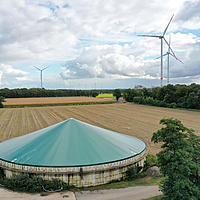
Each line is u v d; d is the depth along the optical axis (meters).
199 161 13.95
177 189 12.96
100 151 20.98
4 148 23.52
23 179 18.12
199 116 71.19
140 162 22.61
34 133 26.19
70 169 18.08
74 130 24.14
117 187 18.48
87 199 16.14
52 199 16.08
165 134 15.22
